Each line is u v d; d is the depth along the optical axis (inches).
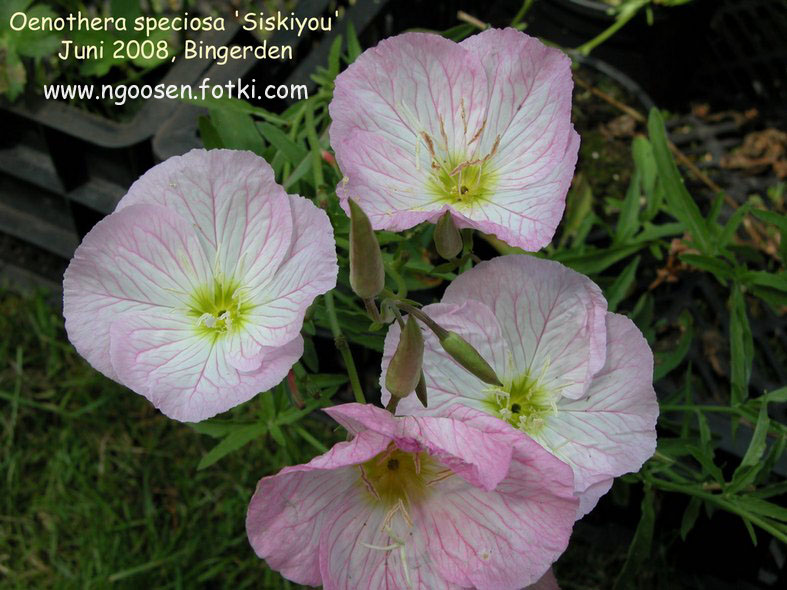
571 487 5.7
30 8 12.4
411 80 7.1
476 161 7.1
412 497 6.2
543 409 6.8
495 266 6.5
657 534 10.8
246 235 6.8
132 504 11.9
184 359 6.7
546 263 6.5
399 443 5.6
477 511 6.1
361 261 5.7
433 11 12.4
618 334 6.7
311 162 8.3
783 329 11.4
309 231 6.6
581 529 11.1
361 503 6.2
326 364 10.9
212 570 11.1
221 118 8.6
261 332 6.7
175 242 6.8
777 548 10.3
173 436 12.4
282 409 8.3
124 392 12.6
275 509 5.8
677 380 11.0
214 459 8.0
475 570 6.1
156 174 6.7
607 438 6.7
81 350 6.7
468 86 7.1
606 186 12.4
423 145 7.1
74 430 12.3
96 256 6.7
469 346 5.9
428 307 6.4
